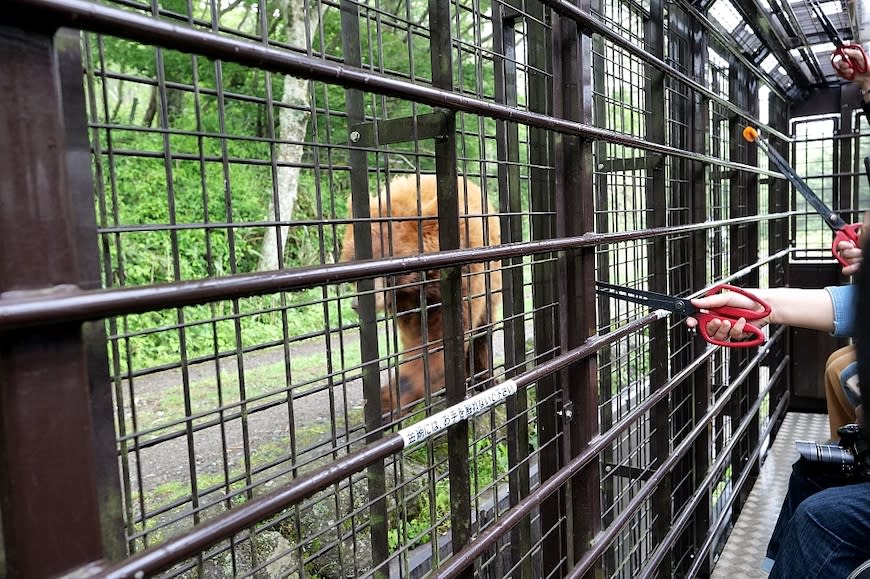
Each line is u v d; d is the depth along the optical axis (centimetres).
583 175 161
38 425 56
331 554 209
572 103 161
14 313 51
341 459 89
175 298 63
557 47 164
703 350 275
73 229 58
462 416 113
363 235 177
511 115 120
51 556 57
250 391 381
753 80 407
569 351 156
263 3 113
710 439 283
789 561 158
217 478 255
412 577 219
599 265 236
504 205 198
